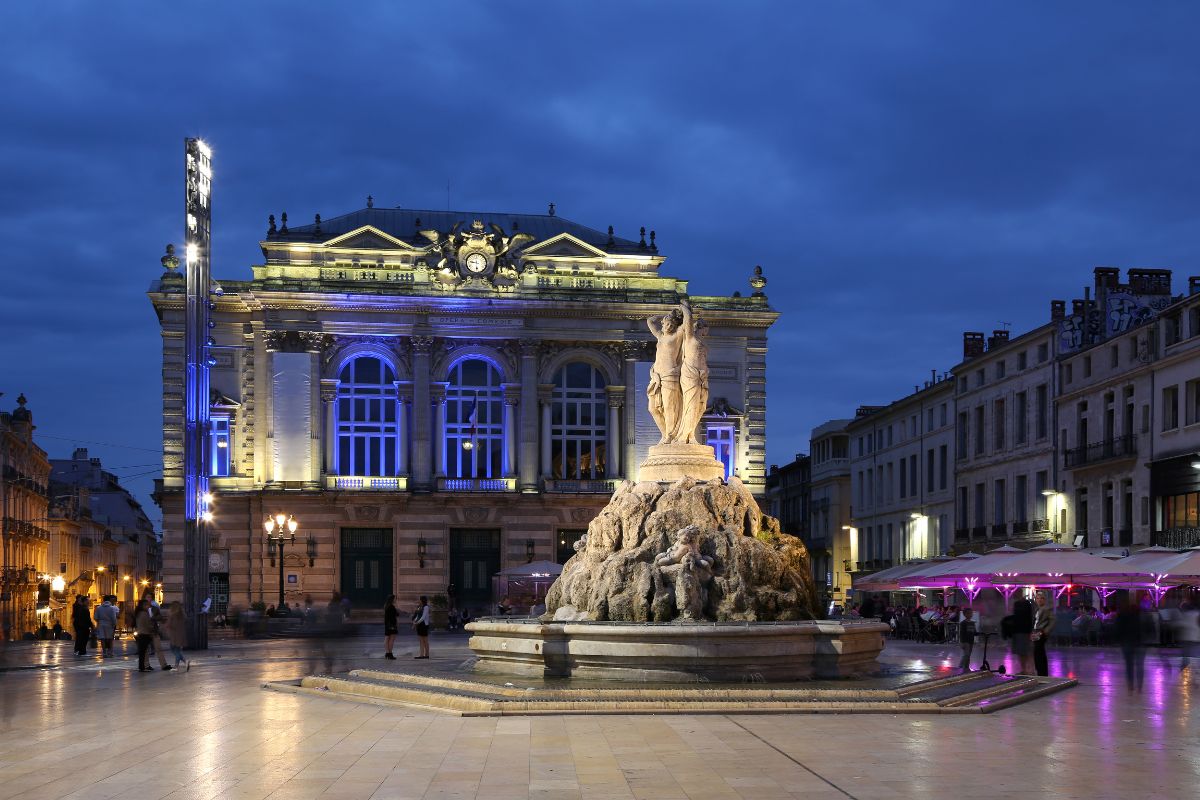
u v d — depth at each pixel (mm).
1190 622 49344
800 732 20969
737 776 16812
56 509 124562
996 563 48781
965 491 91188
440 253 81562
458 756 18719
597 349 83188
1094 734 21016
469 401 82812
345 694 28641
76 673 38281
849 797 15352
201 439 50062
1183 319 64000
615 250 85500
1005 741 20047
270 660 44125
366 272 81188
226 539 79312
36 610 103062
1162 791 15727
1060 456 77000
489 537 82000
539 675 28328
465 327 81375
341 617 42375
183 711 25844
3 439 97375
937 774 16922
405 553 80125
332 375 80562
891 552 106375
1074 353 75562
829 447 123625
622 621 29453
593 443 83438
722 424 84312
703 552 31016
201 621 51125
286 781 16797
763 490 84562
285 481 78938
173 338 80312
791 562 32812
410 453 81000
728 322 84812
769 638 27266
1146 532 66750
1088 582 50469
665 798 15383
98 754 19516
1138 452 67562
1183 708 25344
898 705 23781
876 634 29609
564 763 17938
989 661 40250
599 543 32594
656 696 23938
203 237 49594
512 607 70500
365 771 17516
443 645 54625
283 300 79312
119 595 165875
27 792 16219
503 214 91750
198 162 49438
